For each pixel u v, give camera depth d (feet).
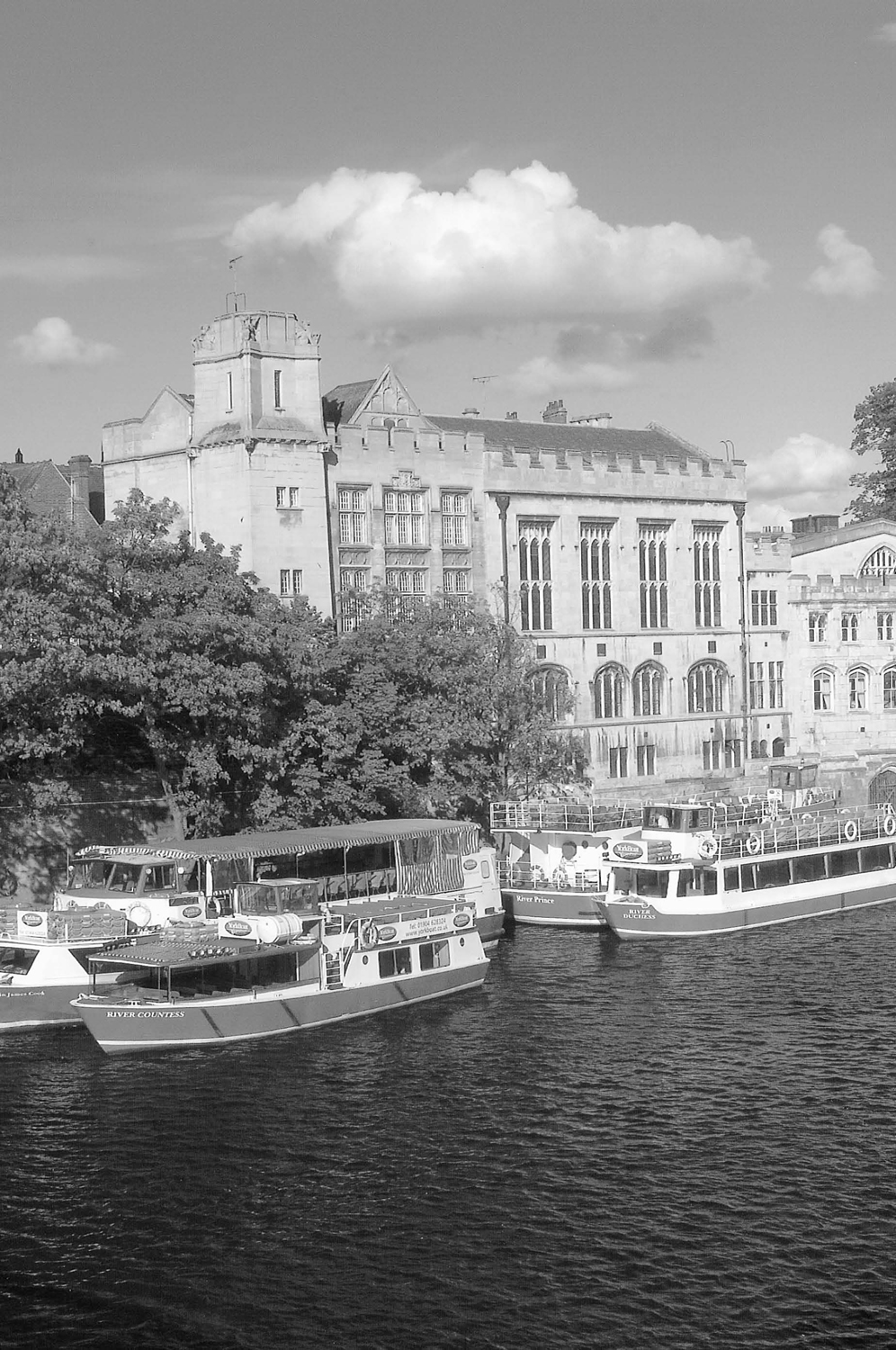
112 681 205.77
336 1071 167.63
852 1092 158.30
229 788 231.30
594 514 325.21
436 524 299.58
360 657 243.81
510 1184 137.90
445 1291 119.34
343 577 284.41
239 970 185.26
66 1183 139.23
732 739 350.43
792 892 246.47
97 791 230.07
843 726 368.27
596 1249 125.29
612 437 362.33
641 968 212.23
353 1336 113.50
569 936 234.38
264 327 272.10
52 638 196.85
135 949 179.83
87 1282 121.70
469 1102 157.89
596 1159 142.72
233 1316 116.37
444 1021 186.29
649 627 336.29
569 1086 161.89
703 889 235.20
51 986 182.29
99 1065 169.99
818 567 378.94
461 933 200.85
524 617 312.09
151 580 215.72
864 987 199.21
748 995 196.13
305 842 199.82
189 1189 137.69
